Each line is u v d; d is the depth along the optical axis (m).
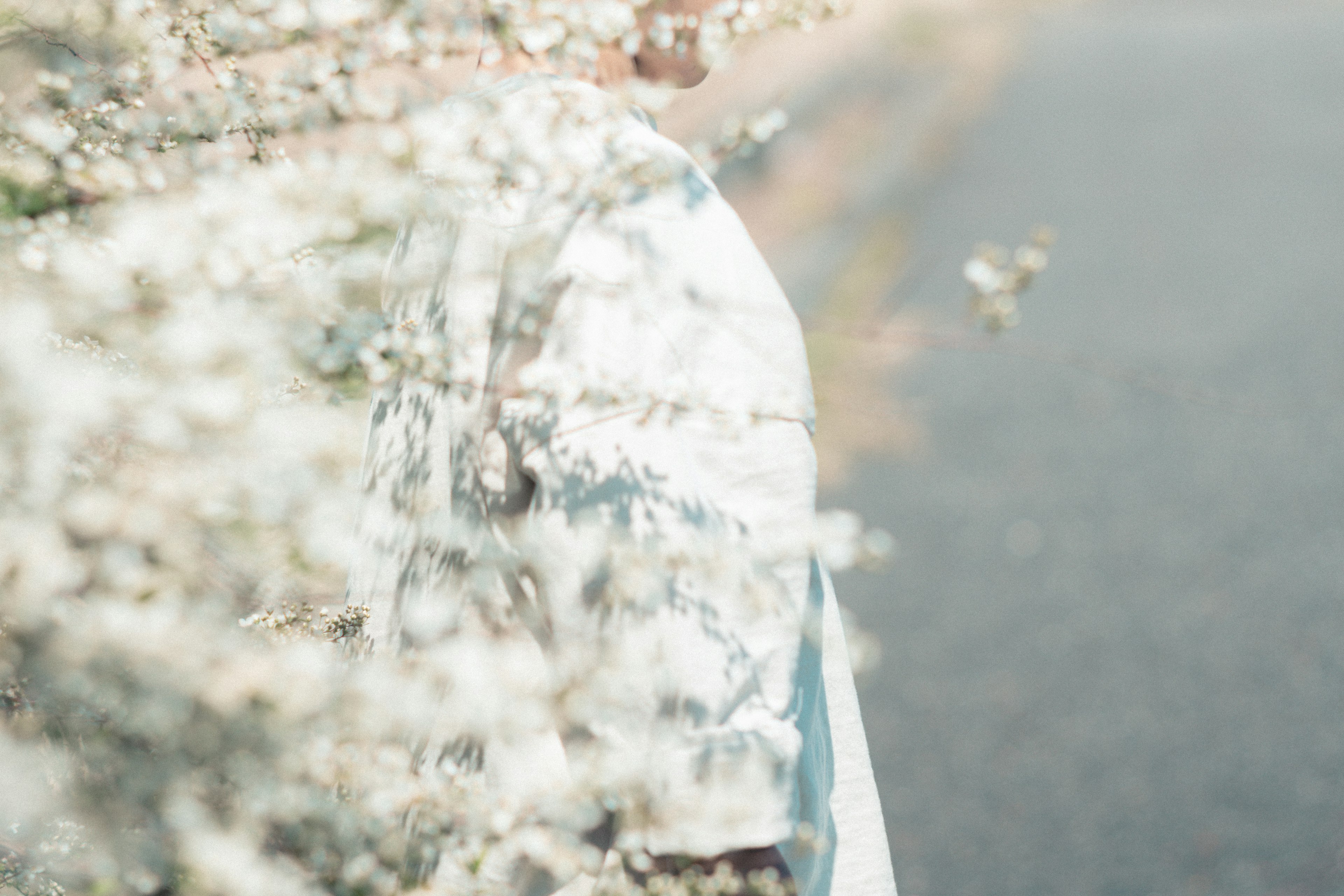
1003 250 1.87
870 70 18.36
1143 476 7.50
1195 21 22.97
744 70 14.03
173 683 1.57
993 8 24.80
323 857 1.69
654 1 1.86
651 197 1.83
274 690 1.60
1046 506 7.30
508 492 1.83
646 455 1.75
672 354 1.79
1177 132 15.16
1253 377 8.60
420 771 1.86
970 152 15.34
